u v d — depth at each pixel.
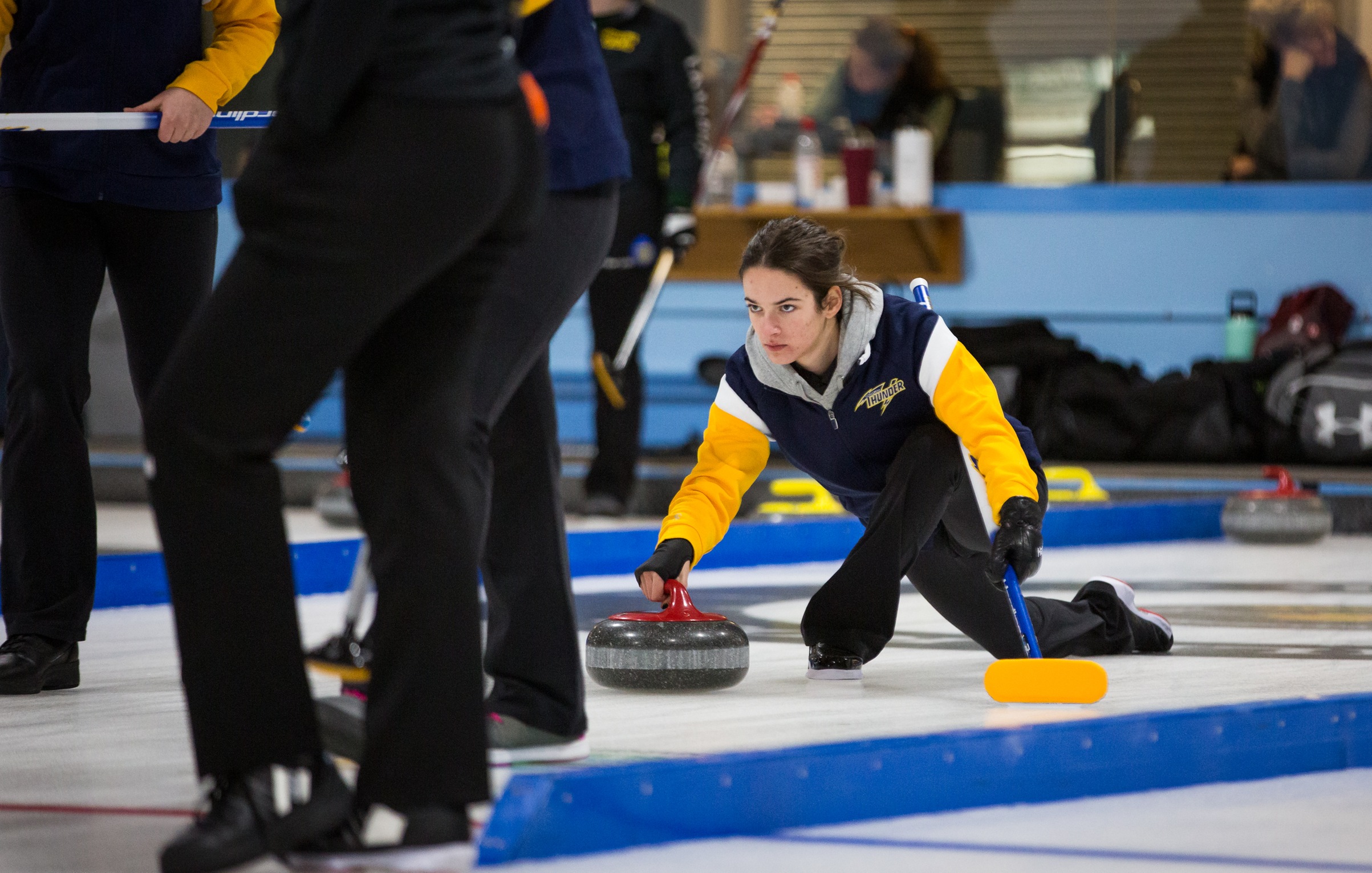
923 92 28.55
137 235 9.71
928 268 27.75
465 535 5.62
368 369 5.66
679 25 20.05
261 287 5.37
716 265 27.61
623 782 6.27
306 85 5.23
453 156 5.32
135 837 6.33
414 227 5.32
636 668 9.46
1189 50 28.52
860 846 6.33
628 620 9.69
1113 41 28.70
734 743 7.87
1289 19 27.53
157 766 7.65
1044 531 19.48
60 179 9.49
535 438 7.17
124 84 9.71
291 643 5.57
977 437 9.17
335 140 5.31
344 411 5.78
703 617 9.70
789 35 29.59
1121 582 10.93
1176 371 24.16
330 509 20.62
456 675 5.55
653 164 20.23
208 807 5.55
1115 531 20.25
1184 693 9.25
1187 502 20.94
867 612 9.73
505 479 7.15
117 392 27.67
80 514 9.80
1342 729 7.92
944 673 10.28
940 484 9.46
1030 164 28.83
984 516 9.55
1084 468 23.31
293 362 5.37
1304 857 6.13
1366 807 7.04
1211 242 27.22
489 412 6.84
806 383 9.39
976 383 9.25
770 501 22.03
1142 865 6.02
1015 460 9.08
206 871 5.35
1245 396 23.59
